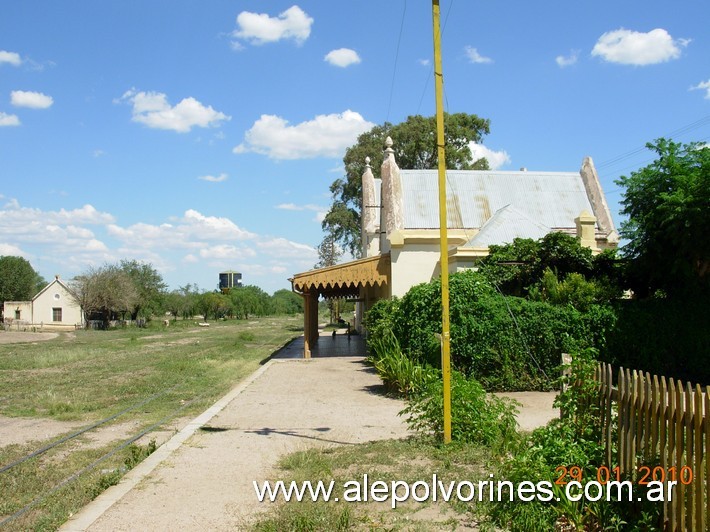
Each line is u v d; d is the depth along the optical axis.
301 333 53.78
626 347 15.35
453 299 14.95
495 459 7.25
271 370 20.28
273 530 5.49
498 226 23.95
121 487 6.98
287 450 8.77
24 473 8.43
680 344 15.71
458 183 29.50
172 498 6.57
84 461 9.14
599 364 6.40
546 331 14.77
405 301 16.58
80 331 67.06
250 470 7.70
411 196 28.69
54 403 14.69
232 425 10.80
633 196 17.92
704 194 15.16
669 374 15.69
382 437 9.52
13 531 6.06
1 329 70.81
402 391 13.86
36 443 10.45
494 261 18.14
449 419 8.47
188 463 8.08
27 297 100.88
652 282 18.02
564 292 15.80
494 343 14.70
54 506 6.81
